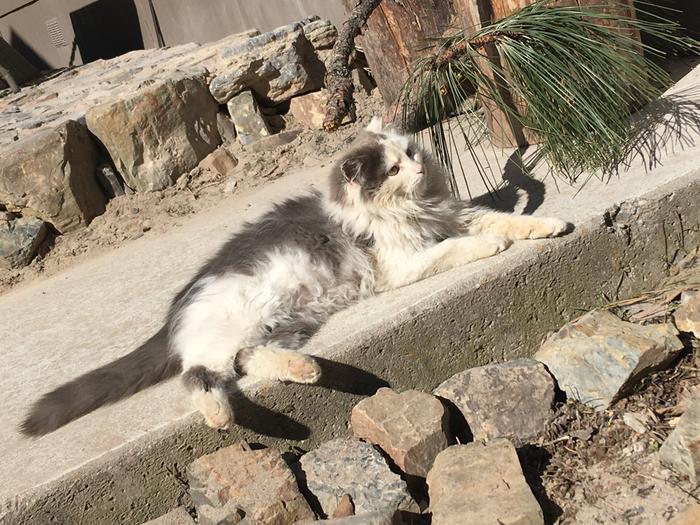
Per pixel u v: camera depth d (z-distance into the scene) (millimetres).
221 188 2828
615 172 2188
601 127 2152
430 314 1958
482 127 2305
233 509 1744
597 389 1887
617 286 2084
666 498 1723
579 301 2062
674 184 2074
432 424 1827
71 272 2633
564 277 2041
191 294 2037
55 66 5648
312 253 2027
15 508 1759
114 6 4914
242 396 1867
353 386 1937
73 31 5348
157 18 4652
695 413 1760
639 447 1812
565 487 1789
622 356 1870
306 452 1924
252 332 1956
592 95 2172
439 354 1982
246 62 2953
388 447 1828
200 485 1799
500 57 2240
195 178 2877
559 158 2184
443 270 2039
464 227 2113
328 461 1813
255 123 2943
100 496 1808
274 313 1981
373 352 1933
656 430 1829
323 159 2844
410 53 2773
